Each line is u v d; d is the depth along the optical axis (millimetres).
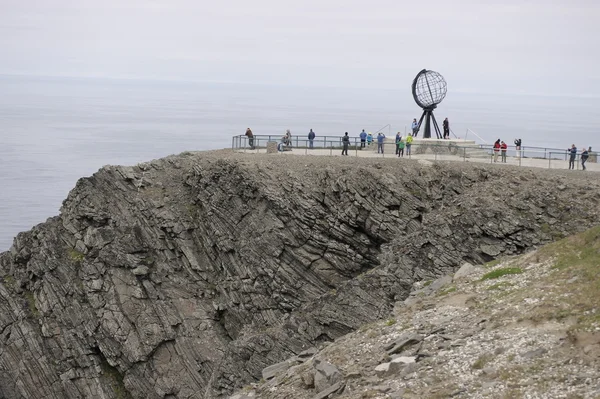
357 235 51094
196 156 61188
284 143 67062
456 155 62625
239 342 48156
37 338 56344
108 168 59750
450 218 45188
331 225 51188
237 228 54094
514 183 47719
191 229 56750
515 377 22734
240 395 31109
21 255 60469
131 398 53906
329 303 46125
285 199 52062
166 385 52281
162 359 53312
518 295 28734
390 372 25875
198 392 51875
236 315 53156
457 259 43812
